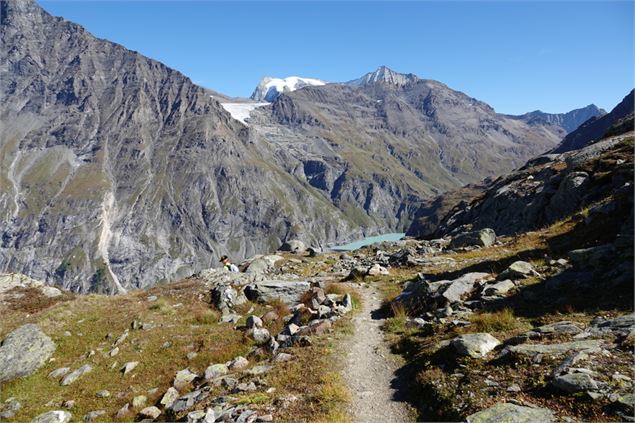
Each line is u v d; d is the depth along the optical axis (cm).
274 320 2455
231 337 2241
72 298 3256
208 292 3127
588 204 3628
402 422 1166
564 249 2452
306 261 4459
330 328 2053
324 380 1436
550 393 1029
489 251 3300
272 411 1266
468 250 3619
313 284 3078
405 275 3105
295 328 2075
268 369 1642
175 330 2452
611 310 1433
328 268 4047
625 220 2262
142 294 3303
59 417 1608
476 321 1669
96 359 2159
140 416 1559
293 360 1697
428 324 1873
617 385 964
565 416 930
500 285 1975
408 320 2028
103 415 1636
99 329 2570
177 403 1528
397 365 1570
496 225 5216
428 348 1574
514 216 4959
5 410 1753
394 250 4650
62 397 1828
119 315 2781
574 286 1734
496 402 1064
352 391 1377
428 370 1370
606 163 4041
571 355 1151
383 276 3206
